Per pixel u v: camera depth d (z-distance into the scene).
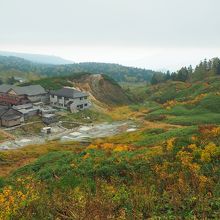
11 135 94.12
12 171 49.41
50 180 30.05
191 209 17.91
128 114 124.12
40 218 17.66
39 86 129.12
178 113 107.44
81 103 123.88
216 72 198.62
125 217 17.03
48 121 106.00
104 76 171.88
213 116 95.75
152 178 25.73
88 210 17.31
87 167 31.70
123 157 33.84
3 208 18.48
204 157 29.61
